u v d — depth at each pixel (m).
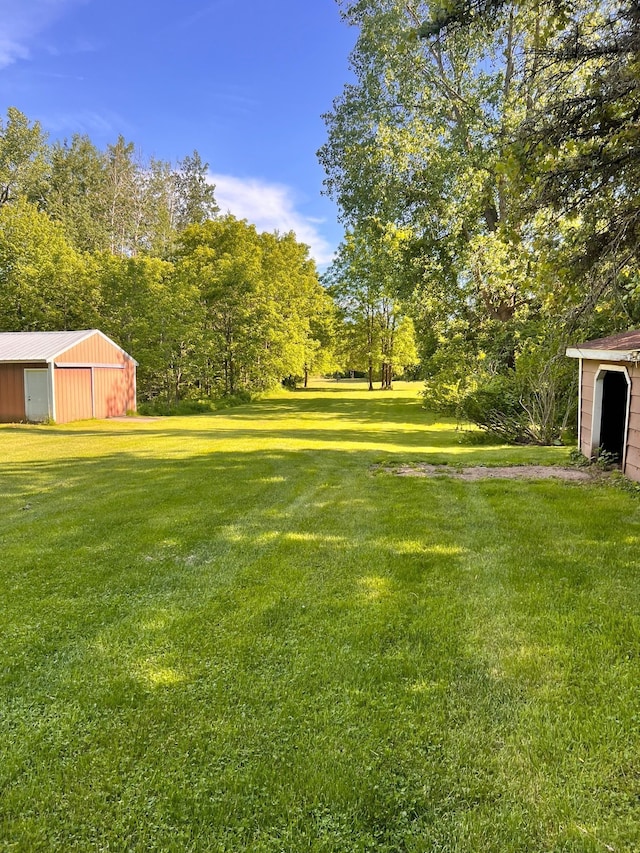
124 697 2.05
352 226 17.53
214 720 1.92
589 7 4.15
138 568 3.43
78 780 1.65
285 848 1.41
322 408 22.47
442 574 3.23
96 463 7.86
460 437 11.48
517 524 4.25
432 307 16.31
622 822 1.46
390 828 1.47
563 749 1.74
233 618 2.70
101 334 17.25
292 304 30.64
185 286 22.20
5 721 1.92
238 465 7.46
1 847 1.42
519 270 7.29
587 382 7.73
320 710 1.96
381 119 14.58
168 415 19.22
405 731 1.84
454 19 3.82
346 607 2.80
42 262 21.92
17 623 2.67
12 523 4.57
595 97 3.75
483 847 1.40
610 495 5.21
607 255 4.24
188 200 39.59
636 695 2.01
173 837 1.45
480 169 12.95
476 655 2.31
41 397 15.20
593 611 2.69
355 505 5.04
